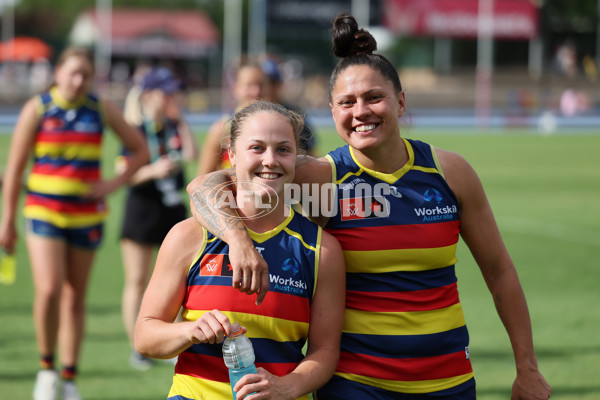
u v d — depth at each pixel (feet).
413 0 276.82
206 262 16.44
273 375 15.67
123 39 296.92
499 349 35.24
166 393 29.84
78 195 30.04
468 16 281.74
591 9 300.81
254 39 291.79
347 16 18.19
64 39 318.45
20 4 361.30
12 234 30.27
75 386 29.14
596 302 43.55
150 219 33.86
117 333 37.73
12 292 45.34
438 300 18.10
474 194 18.51
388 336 17.74
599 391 29.66
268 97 31.55
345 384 17.74
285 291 16.39
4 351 34.60
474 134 172.65
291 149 16.57
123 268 52.37
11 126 169.37
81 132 30.37
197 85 284.82
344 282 17.06
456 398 18.02
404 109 18.52
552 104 241.35
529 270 51.67
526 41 305.32
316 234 16.97
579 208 79.10
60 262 29.45
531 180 100.58
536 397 18.56
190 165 108.17
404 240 17.88
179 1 348.79
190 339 15.40
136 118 35.88
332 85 18.08
